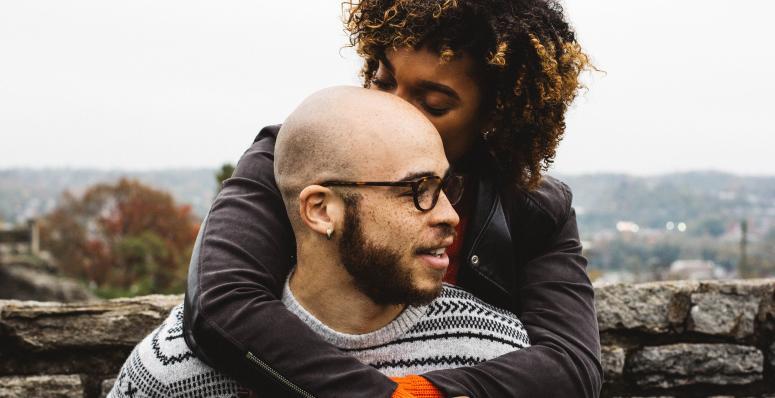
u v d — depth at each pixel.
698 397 3.00
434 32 1.54
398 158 1.38
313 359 1.37
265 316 1.41
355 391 1.35
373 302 1.45
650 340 2.98
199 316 1.44
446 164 1.43
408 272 1.39
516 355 1.52
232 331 1.40
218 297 1.44
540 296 1.77
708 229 87.44
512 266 1.79
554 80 1.62
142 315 2.78
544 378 1.50
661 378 2.96
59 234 55.06
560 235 1.91
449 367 1.50
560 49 1.67
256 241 1.55
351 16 1.70
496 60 1.52
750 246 45.88
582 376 1.58
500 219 1.76
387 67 1.62
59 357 2.77
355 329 1.47
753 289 2.99
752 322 2.98
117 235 54.41
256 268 1.51
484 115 1.68
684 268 33.22
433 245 1.40
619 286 2.95
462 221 1.77
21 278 29.38
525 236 1.85
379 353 1.48
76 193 59.06
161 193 57.44
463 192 1.78
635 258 44.25
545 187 1.92
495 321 1.58
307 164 1.43
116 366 2.79
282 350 1.38
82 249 54.00
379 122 1.39
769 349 3.01
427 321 1.52
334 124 1.40
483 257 1.75
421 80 1.57
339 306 1.46
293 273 1.56
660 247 54.88
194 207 64.81
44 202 145.25
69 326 2.75
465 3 1.53
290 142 1.46
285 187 1.48
